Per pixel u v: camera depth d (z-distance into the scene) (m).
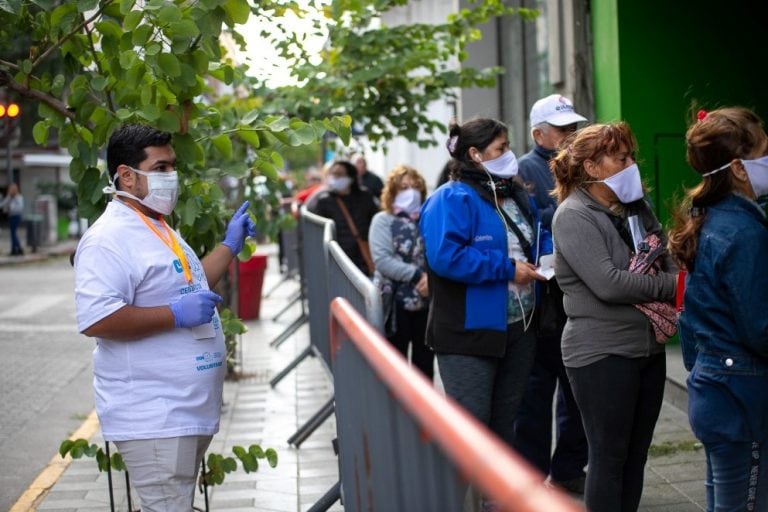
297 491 10.98
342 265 9.07
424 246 8.85
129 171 6.83
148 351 6.71
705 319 6.45
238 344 17.89
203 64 7.38
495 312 8.68
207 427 6.89
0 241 75.56
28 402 16.38
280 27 12.80
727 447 6.43
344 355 6.31
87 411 15.66
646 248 7.66
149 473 6.75
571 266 7.67
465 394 8.73
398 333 13.35
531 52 20.50
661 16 15.52
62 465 12.34
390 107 16.08
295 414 14.72
